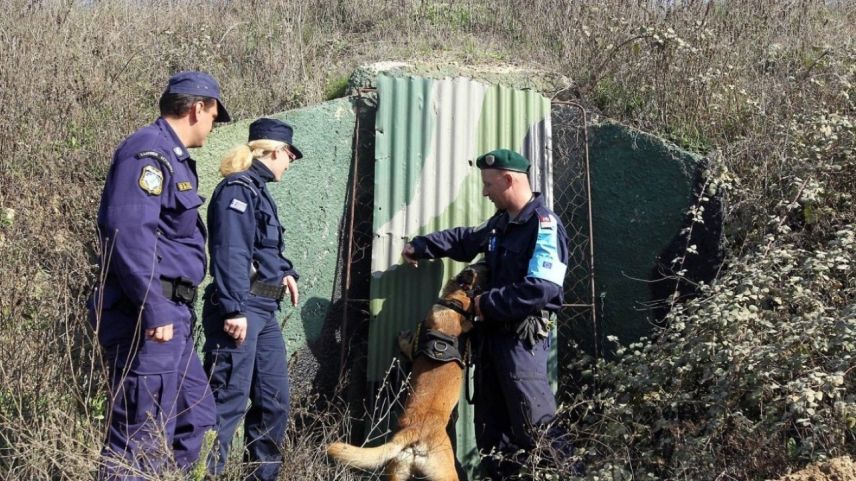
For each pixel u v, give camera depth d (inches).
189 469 128.3
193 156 171.9
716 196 184.4
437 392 154.9
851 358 134.7
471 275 162.1
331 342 183.5
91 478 119.0
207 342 143.3
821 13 277.1
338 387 174.4
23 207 174.4
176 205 123.5
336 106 185.6
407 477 148.0
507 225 159.2
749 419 146.1
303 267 179.0
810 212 176.6
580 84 220.7
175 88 128.3
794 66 233.5
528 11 266.8
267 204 147.3
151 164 120.5
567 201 196.4
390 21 270.1
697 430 146.6
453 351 157.4
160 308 118.6
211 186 173.6
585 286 192.2
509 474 157.8
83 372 138.6
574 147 197.8
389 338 177.2
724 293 149.9
